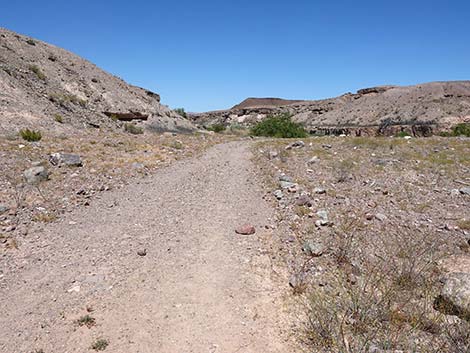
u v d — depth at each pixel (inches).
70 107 1077.8
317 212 317.1
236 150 800.9
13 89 924.0
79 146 613.3
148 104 1727.4
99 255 242.7
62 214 311.6
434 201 351.6
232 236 279.4
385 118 4613.7
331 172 488.7
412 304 175.2
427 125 3686.0
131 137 898.7
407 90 5428.2
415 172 470.6
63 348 155.4
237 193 407.2
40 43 1667.1
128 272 221.5
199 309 185.6
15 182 372.5
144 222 307.1
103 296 195.2
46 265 225.8
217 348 158.1
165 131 1510.8
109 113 1385.3
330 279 208.2
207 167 566.3
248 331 169.2
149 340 162.4
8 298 189.2
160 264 233.1
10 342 157.4
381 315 163.3
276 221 309.1
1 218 285.7
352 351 142.6
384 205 340.5
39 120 812.0
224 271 224.7
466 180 427.2
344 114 5447.8
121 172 465.7
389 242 254.8
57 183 388.2
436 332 155.6
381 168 497.4
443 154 589.0
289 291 202.1
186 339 163.5
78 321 172.7
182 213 333.7
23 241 255.3
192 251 252.7
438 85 5216.5
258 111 6525.6
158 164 548.4
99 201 355.3
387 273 199.5
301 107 6358.3
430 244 240.5
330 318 166.7
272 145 836.6
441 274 208.8
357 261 226.4
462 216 307.1
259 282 212.2
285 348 157.8
